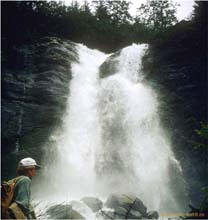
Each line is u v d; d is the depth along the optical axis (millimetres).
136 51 29000
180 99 25812
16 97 25969
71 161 25578
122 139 26172
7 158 24594
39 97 26453
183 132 25141
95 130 26766
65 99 26984
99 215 14484
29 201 3020
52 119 26188
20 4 28219
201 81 24953
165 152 25234
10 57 26656
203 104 24594
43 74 27109
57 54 27906
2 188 3055
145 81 27688
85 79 28750
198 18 26125
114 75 28734
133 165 25297
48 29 30656
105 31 33938
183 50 26297
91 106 27766
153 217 15172
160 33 28500
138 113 26656
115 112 27062
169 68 26922
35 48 27891
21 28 27906
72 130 26469
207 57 24641
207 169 23188
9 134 24938
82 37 33406
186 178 23906
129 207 14609
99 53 31734
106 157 25609
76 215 11992
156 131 26000
